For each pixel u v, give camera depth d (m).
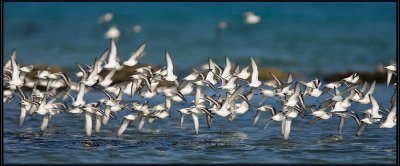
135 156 25.03
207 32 90.44
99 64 27.20
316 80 26.27
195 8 121.75
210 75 26.92
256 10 118.12
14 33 87.75
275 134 29.22
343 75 46.59
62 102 28.56
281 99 26.81
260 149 26.33
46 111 27.16
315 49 73.38
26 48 73.56
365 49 72.94
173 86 28.69
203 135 29.03
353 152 25.89
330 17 109.62
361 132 27.62
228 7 122.94
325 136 28.73
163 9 119.88
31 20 103.38
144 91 27.16
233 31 91.69
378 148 26.52
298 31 91.12
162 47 75.38
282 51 71.88
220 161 24.47
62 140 27.73
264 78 47.97
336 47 74.88
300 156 25.23
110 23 101.31
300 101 26.08
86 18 107.81
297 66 59.41
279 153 25.69
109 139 28.06
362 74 46.47
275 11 117.31
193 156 25.09
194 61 64.06
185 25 99.44
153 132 29.58
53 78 28.59
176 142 27.61
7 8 120.88
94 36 85.44
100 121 27.00
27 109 27.48
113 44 26.39
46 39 81.62
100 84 26.91
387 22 102.50
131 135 28.94
